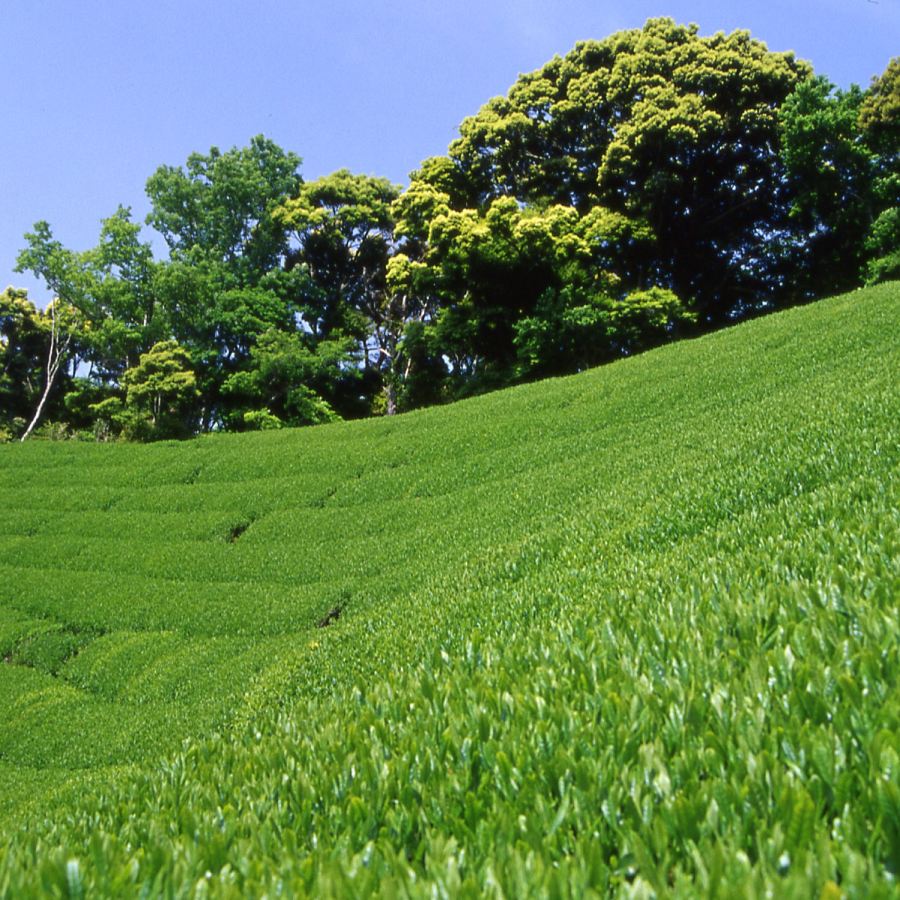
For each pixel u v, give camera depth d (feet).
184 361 187.93
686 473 49.70
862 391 56.29
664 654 14.25
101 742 53.42
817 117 139.74
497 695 14.21
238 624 69.77
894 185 144.15
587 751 11.07
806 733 9.72
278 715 23.97
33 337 214.28
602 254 166.50
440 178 175.63
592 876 8.02
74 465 135.54
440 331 169.07
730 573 19.35
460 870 8.92
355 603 64.39
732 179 167.32
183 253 203.41
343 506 97.81
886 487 26.17
